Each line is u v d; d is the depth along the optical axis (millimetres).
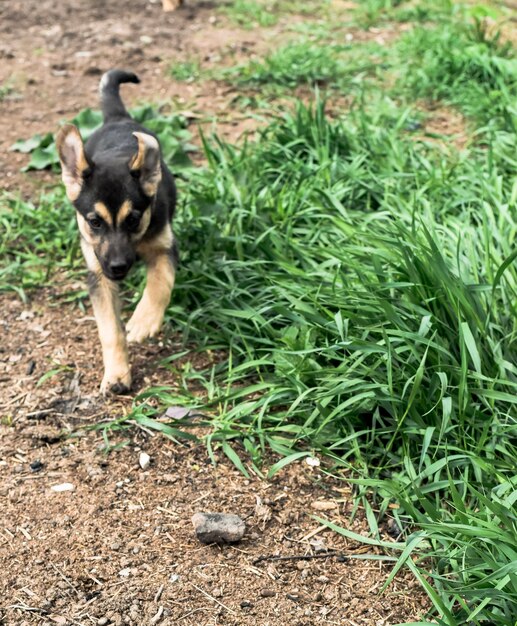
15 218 2213
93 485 1668
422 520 1550
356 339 1705
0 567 1553
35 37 3104
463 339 1671
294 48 2908
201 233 2057
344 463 1676
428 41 2875
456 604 1506
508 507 1513
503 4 3320
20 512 1625
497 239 1901
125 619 1495
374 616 1509
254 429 1740
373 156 2268
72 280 2084
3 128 2561
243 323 1874
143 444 1733
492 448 1629
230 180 2182
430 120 2543
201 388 1831
